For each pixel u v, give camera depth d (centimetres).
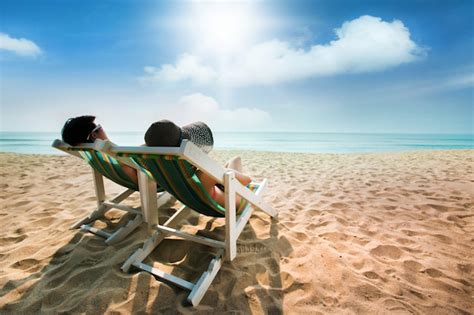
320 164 713
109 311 146
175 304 151
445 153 986
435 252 218
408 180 482
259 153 1098
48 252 205
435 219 288
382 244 229
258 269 185
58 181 463
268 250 210
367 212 311
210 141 164
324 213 305
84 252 202
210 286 166
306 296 162
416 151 1137
